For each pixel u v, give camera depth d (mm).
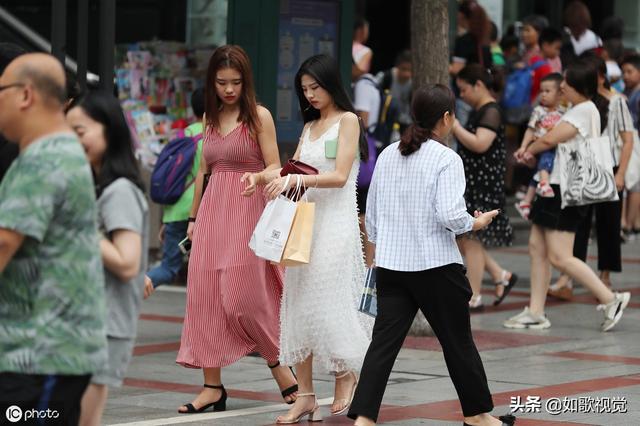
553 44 34250
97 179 10320
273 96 23344
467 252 24891
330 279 15445
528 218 23734
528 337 22344
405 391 17359
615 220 26797
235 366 19469
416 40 21781
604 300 23094
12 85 9297
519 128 35844
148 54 27953
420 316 21859
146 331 22484
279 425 15359
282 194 15250
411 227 14359
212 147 16547
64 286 9266
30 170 9133
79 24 17406
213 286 16250
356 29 31844
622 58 35031
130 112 27734
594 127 22594
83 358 9344
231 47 16266
